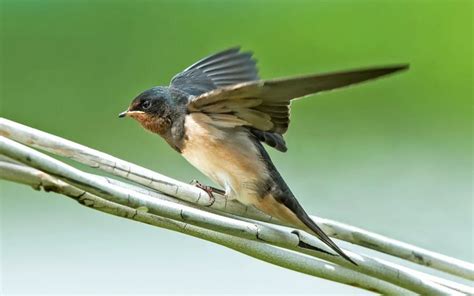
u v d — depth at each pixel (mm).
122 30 20047
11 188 13703
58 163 5961
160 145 15805
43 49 19766
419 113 18984
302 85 6605
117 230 13180
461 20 22000
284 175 15203
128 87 19359
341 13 21766
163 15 20297
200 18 20703
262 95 7016
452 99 20375
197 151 7793
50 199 13594
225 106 7383
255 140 7840
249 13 21250
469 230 13477
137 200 6219
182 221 6398
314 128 17422
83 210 13391
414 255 7230
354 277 6926
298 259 6824
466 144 17734
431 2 21969
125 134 16641
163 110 7973
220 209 7559
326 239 7027
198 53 20406
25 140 6484
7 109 18078
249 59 8609
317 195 14461
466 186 14797
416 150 16656
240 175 7648
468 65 21578
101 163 6648
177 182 6980
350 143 16953
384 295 7000
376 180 14984
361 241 7281
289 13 21641
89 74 18922
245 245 6746
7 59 19344
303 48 21641
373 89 18500
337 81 6328
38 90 18609
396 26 22062
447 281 7090
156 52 19906
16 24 19906
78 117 17641
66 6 20016
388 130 17938
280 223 7742
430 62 21531
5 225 13422
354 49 21688
